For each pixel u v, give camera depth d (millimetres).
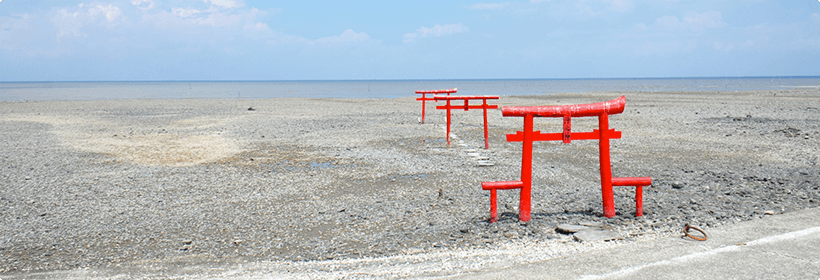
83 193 9164
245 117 25578
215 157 13000
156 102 41156
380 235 6730
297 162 12266
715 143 14844
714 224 6434
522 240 6191
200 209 8125
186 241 6574
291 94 66000
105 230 7078
